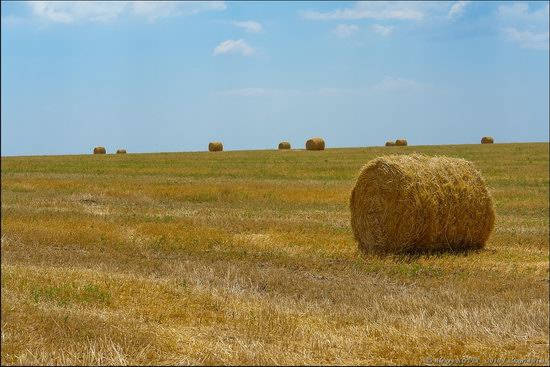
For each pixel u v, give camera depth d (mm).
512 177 33938
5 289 10164
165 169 41375
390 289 11477
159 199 25328
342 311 9672
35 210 21125
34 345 7531
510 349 7902
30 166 45562
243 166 43250
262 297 10461
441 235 15547
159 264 13195
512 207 22875
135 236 16422
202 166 43875
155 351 7586
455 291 11203
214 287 10992
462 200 15516
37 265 12852
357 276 12617
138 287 10703
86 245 15312
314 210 22234
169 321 9031
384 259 14602
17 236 15977
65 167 44281
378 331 8492
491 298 10719
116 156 61312
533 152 55219
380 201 15719
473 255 14961
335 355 7578
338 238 16844
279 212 21531
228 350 7637
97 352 7332
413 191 15266
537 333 8492
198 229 17422
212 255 14438
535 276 12648
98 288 10375
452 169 15781
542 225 19062
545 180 32219
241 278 11875
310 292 11039
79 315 8695
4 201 23906
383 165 15719
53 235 15930
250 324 8781
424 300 10266
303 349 7777
